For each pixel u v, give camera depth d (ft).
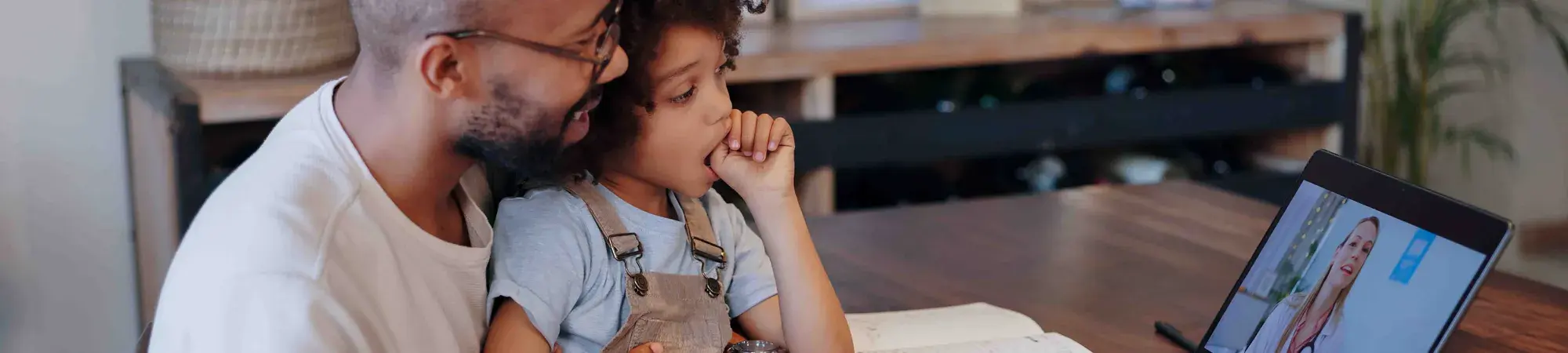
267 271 2.52
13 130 7.14
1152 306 4.26
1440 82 10.44
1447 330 2.88
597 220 3.34
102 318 7.72
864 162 7.88
